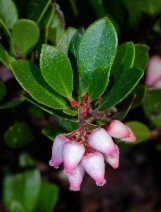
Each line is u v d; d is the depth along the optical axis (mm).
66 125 74
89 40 63
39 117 89
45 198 98
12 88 80
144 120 90
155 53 87
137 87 73
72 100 63
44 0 74
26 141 81
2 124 83
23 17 83
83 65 64
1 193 124
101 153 60
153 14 84
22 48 73
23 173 98
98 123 71
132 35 87
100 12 81
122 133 60
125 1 81
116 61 66
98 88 63
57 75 61
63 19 77
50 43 78
